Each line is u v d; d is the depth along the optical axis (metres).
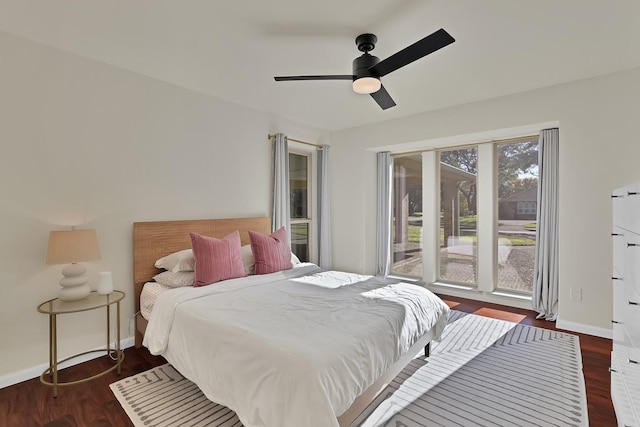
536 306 3.54
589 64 2.69
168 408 1.93
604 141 2.90
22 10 1.97
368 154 4.79
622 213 1.73
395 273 5.05
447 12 1.98
